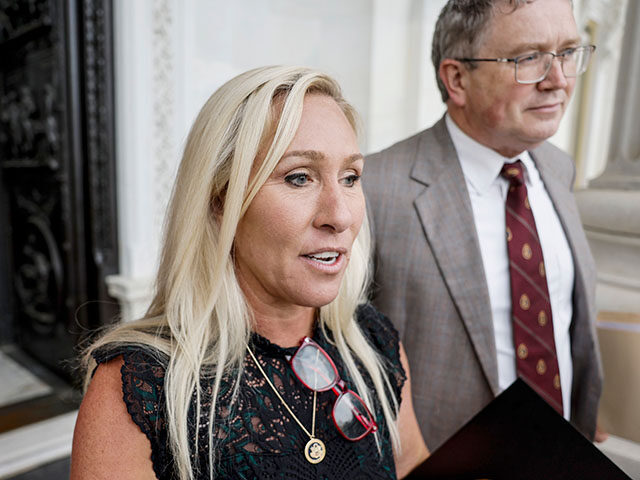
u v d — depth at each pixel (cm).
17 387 293
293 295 68
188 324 72
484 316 113
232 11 272
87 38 252
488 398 115
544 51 101
